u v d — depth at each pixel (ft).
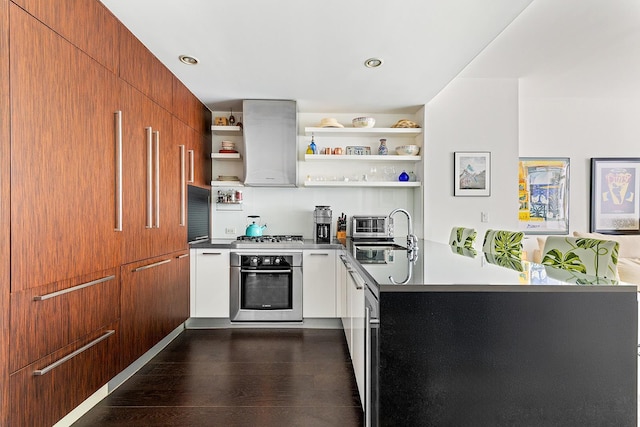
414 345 3.99
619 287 4.03
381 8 6.48
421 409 3.99
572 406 3.98
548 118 15.72
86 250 5.97
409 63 8.92
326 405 6.63
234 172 13.35
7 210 4.45
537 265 5.76
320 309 11.32
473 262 6.09
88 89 6.00
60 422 5.64
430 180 12.40
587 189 15.83
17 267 4.59
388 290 4.01
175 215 9.84
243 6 6.43
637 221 15.78
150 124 8.30
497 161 12.46
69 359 5.57
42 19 4.97
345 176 13.41
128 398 6.86
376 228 12.71
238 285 11.21
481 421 3.98
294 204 13.38
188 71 9.43
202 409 6.48
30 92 4.77
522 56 10.87
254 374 7.95
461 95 12.46
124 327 7.23
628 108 15.75
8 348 4.48
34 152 4.85
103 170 6.45
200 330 11.16
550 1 8.07
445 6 6.40
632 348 3.99
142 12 6.63
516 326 4.00
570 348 4.00
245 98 11.70
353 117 13.46
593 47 10.37
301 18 6.84
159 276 8.83
